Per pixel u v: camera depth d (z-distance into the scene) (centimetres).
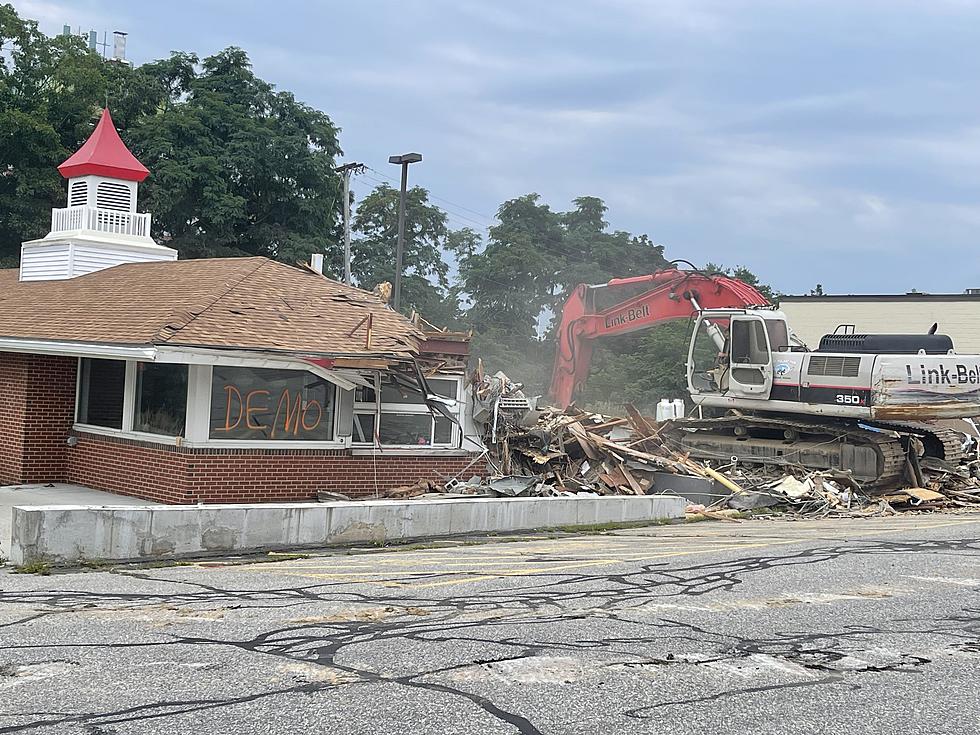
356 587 995
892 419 2098
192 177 4325
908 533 1530
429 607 888
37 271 2558
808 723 571
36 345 1694
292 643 742
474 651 720
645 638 769
